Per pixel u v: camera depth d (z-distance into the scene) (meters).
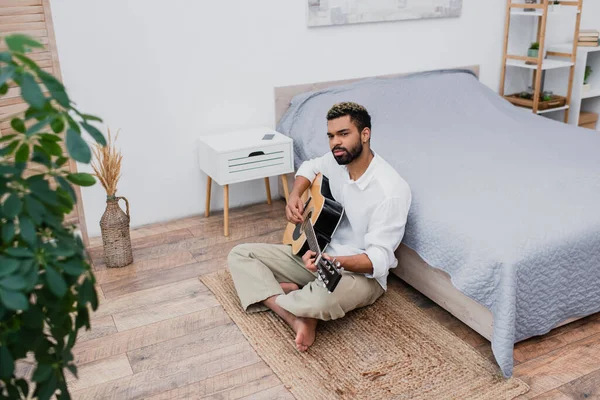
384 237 2.04
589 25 4.27
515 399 1.77
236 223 3.16
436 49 3.74
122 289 2.47
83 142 0.85
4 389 0.91
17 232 0.88
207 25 3.05
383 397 1.78
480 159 2.60
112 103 2.95
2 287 0.79
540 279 1.89
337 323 2.18
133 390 1.85
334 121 2.00
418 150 2.74
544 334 2.09
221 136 3.15
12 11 2.46
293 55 3.32
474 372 1.89
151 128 3.07
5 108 2.49
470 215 2.08
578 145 2.76
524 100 3.89
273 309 2.18
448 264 2.05
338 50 3.44
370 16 3.43
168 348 2.06
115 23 2.85
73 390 1.85
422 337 2.08
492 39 3.92
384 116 3.20
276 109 3.36
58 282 0.85
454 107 3.36
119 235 2.62
